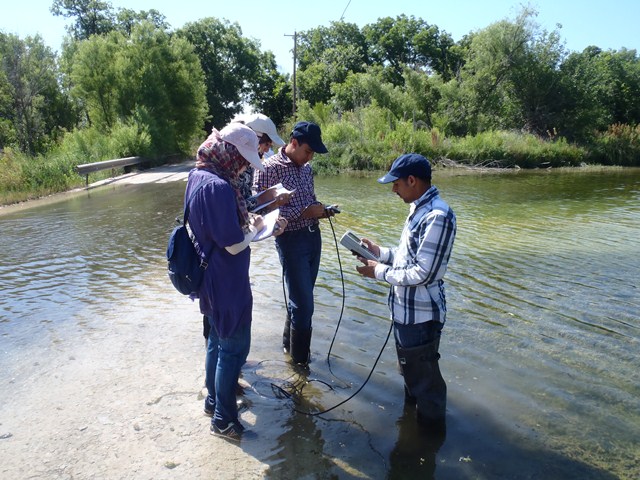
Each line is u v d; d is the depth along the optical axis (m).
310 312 4.12
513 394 3.74
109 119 28.02
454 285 6.17
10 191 14.85
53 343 4.53
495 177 20.77
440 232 2.94
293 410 3.57
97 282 6.34
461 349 4.44
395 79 55.25
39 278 6.55
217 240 2.90
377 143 24.45
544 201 13.33
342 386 3.90
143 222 10.23
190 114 31.95
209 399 3.40
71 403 3.57
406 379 3.30
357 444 3.19
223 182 2.91
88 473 2.87
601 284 6.23
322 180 19.00
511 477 2.89
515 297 5.77
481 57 33.50
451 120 32.38
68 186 16.55
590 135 31.38
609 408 3.57
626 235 8.95
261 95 55.38
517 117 33.22
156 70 28.53
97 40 27.94
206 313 3.15
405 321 3.17
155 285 6.20
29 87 25.59
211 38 51.41
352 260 7.32
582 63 32.53
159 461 2.98
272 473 2.90
